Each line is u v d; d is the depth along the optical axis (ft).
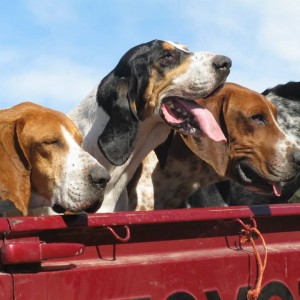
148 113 30.30
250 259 19.44
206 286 18.47
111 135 29.89
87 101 31.45
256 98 31.32
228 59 29.96
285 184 37.58
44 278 15.72
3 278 15.23
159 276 17.62
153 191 33.14
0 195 21.71
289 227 21.43
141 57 30.12
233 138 31.19
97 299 16.52
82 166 22.03
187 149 32.45
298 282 20.49
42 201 22.99
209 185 34.40
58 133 22.59
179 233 18.95
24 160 22.22
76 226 16.74
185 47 31.32
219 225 19.71
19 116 22.65
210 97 30.55
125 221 17.57
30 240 16.03
